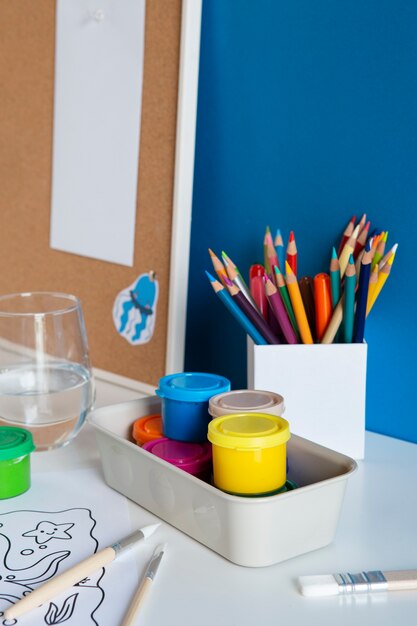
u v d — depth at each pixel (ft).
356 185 2.38
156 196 2.83
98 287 3.09
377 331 2.41
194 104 2.70
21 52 3.23
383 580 1.66
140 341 2.96
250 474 1.80
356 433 2.30
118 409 2.29
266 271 2.46
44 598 1.62
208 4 2.64
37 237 3.32
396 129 2.27
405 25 2.20
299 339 2.35
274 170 2.57
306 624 1.55
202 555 1.80
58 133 3.13
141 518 1.98
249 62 2.57
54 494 2.12
